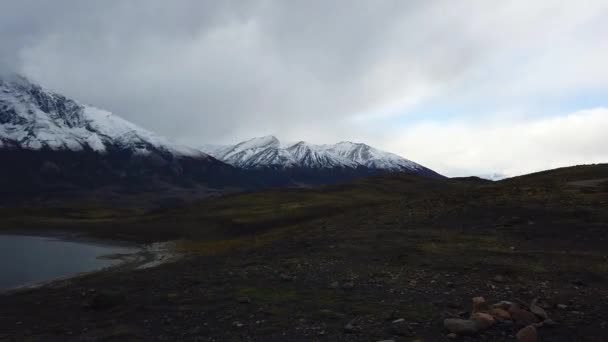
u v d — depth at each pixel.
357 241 36.69
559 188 48.91
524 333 13.56
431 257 28.16
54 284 41.97
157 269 38.22
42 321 21.08
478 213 42.41
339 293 21.30
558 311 16.56
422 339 14.35
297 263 29.75
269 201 138.50
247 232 93.50
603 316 15.66
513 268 23.69
